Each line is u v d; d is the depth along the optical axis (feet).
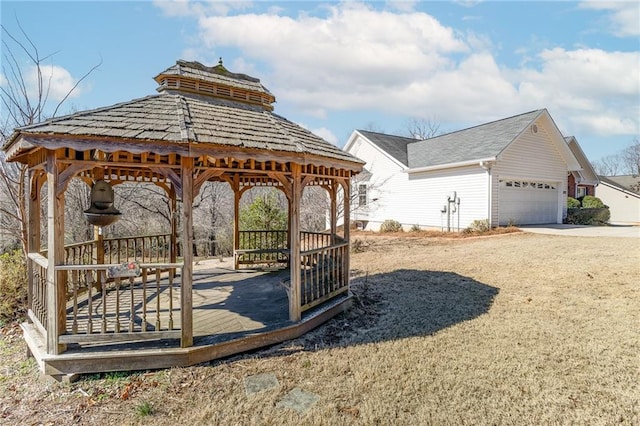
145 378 11.80
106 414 9.96
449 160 51.03
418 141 69.31
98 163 11.94
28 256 14.84
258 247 32.37
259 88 19.71
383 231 57.88
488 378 11.59
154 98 15.55
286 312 16.75
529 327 15.87
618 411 9.69
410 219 57.36
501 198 47.98
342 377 11.84
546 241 38.11
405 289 23.00
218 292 20.43
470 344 14.25
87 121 11.89
